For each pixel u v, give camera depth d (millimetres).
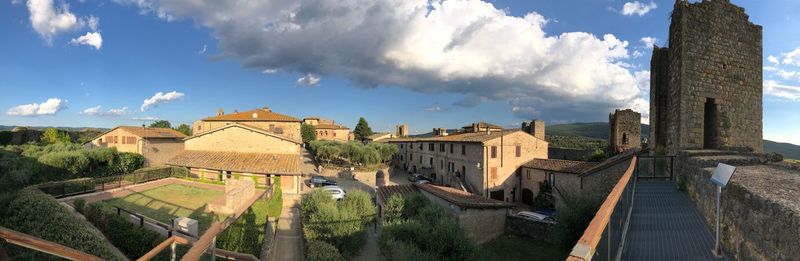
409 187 30297
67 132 55781
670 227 8914
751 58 18031
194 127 66375
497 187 36188
